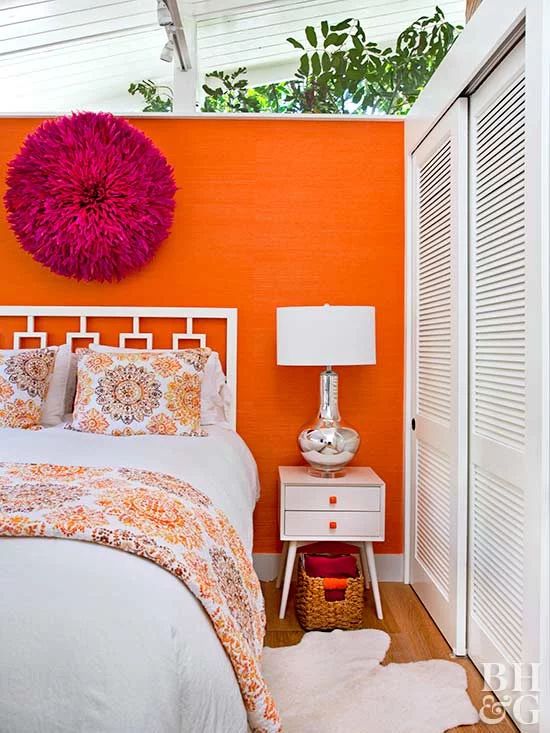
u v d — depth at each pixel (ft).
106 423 8.41
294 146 10.36
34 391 8.73
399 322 10.37
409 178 10.13
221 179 10.33
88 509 4.19
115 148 9.73
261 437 10.37
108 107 11.14
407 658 7.39
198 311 10.25
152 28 10.77
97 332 10.34
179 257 10.32
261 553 10.37
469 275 7.45
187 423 8.61
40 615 3.29
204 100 11.04
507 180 6.32
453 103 7.70
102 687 3.16
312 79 10.97
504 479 6.28
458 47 7.36
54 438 7.58
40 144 9.67
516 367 6.02
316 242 10.34
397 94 10.94
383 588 9.95
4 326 10.36
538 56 5.23
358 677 6.80
